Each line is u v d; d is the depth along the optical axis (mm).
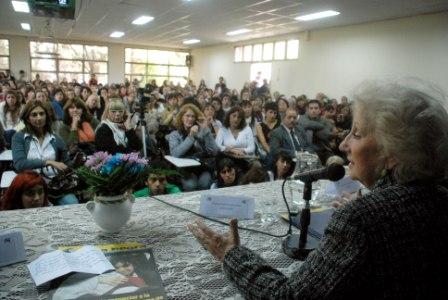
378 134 615
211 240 807
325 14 6711
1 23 9406
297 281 585
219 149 3410
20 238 980
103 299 793
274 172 3254
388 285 533
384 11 6188
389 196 583
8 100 3900
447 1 5312
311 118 4312
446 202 596
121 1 6309
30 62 12523
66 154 2668
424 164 587
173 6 6570
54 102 5324
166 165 2863
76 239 1111
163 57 14500
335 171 979
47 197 1990
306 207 1057
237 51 11750
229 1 5941
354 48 7680
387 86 632
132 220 1284
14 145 2477
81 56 13195
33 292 820
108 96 6066
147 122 4367
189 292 846
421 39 6363
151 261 978
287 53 9609
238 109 3666
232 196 1370
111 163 1118
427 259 548
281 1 5746
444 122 584
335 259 554
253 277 660
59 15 4922
